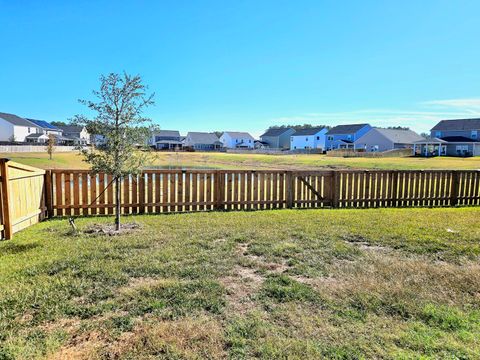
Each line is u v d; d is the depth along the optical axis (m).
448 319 2.90
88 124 5.79
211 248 4.79
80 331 2.66
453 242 5.28
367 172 8.94
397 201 9.22
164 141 87.19
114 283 3.56
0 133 64.44
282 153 62.56
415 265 4.20
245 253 4.63
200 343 2.50
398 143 61.66
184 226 6.12
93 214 7.27
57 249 4.66
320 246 4.99
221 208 8.19
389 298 3.28
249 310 3.04
